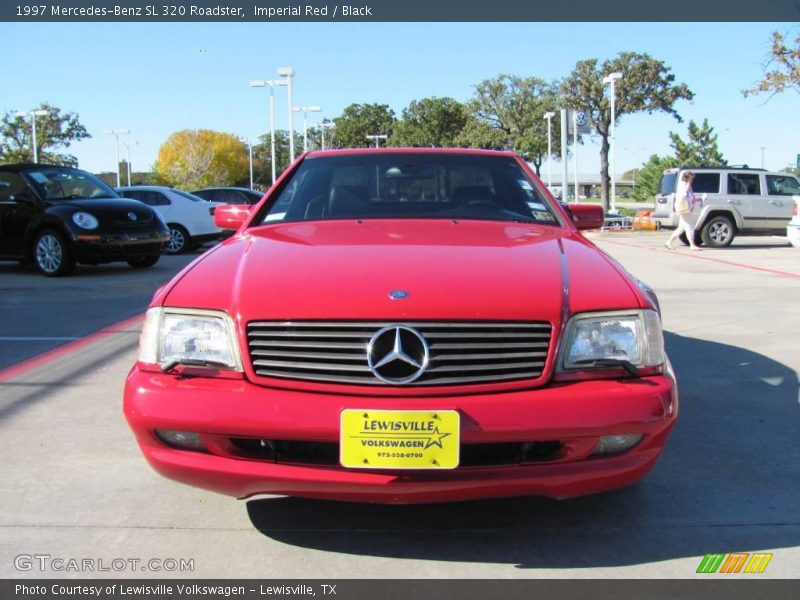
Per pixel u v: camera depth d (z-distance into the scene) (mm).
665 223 17938
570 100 49094
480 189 4020
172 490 3256
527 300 2627
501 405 2465
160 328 2715
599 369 2619
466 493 2486
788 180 16781
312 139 89250
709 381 4965
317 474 2486
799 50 17750
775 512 3064
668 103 49000
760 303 8219
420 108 76500
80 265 12367
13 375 5082
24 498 3162
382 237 3297
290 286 2701
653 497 3203
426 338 2533
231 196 20094
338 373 2541
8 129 54094
